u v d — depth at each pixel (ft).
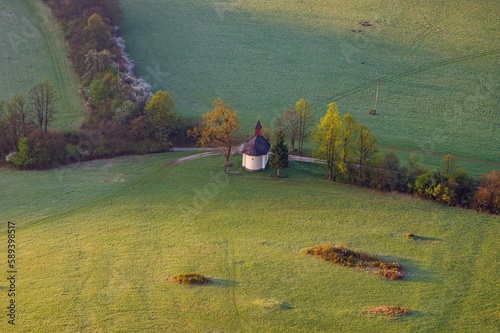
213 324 286.05
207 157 467.52
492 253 358.43
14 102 472.03
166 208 396.78
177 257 341.62
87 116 516.32
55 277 318.86
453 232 378.94
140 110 492.95
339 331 284.20
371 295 313.32
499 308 309.63
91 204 402.11
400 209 403.13
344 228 378.73
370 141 426.51
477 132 534.78
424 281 328.08
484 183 414.21
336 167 435.94
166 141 481.05
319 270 331.98
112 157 468.75
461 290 322.34
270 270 330.34
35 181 430.61
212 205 400.67
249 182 430.61
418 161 466.29
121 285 313.32
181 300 302.25
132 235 364.58
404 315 297.94
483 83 608.60
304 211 396.57
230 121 432.66
